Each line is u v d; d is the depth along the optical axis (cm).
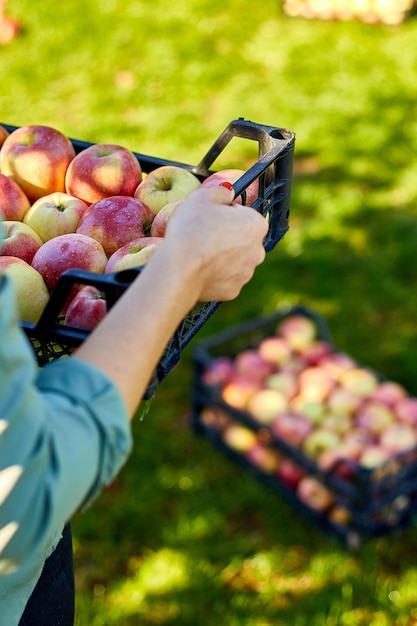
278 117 431
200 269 76
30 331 87
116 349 69
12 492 62
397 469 227
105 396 67
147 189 119
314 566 226
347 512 230
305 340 284
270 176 105
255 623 213
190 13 525
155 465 260
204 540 236
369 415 248
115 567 230
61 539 117
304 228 349
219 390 258
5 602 97
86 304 94
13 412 60
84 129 428
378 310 314
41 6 523
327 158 396
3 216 118
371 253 338
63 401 66
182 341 91
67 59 493
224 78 471
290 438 243
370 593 219
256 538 238
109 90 464
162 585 224
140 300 72
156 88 464
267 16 528
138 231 113
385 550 231
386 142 406
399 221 352
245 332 279
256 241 83
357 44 497
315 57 486
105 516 242
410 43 500
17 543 64
